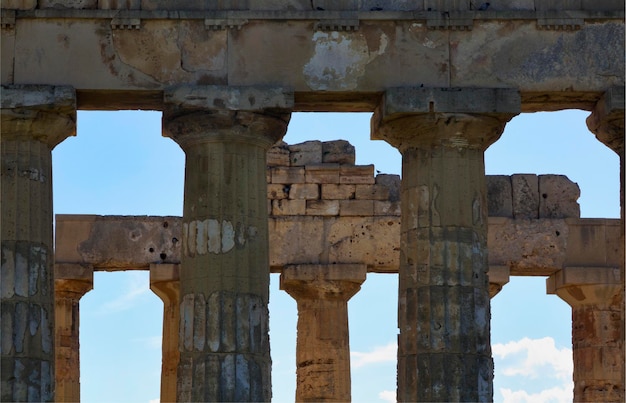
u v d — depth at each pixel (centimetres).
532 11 4162
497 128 4156
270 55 4119
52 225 4138
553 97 4200
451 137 4128
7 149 4081
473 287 4088
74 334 5606
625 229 4238
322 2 4166
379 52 4131
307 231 5653
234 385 3975
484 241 4131
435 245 4097
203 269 4044
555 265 5675
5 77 4075
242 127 4084
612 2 4194
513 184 5747
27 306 4009
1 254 4028
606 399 5562
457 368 4031
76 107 4125
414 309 4097
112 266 5666
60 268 5575
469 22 4144
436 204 4116
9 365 3969
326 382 5550
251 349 4016
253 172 4109
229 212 4059
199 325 4016
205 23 4119
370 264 5644
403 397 4091
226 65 4109
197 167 4100
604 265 5669
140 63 4103
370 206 5675
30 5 4116
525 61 4150
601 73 4159
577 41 4169
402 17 4138
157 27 4122
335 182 5700
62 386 5534
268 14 4131
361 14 4134
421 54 4138
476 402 4022
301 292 5628
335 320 5609
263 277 4081
